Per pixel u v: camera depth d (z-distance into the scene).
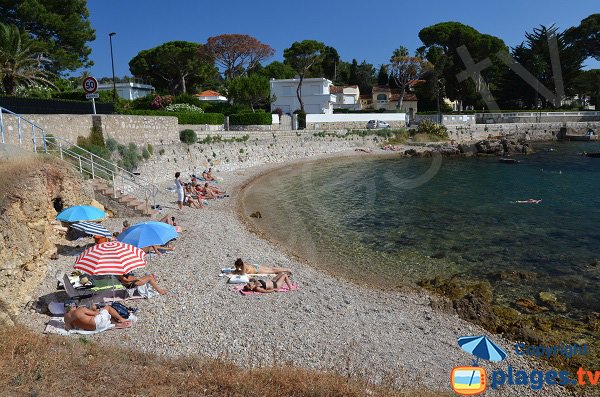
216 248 16.91
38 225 13.11
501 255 17.34
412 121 71.44
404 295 13.77
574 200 27.98
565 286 14.27
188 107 51.78
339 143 56.16
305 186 33.72
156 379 7.43
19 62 31.20
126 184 25.42
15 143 19.52
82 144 24.20
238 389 7.30
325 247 18.52
